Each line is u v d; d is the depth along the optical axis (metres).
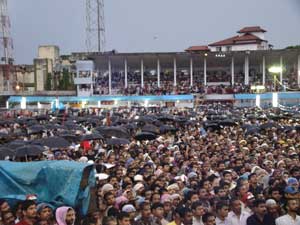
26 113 63.38
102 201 13.16
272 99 74.88
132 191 14.85
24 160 22.62
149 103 78.38
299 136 31.80
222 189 14.91
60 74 102.50
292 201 11.85
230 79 89.25
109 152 23.80
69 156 23.95
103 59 85.50
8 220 11.13
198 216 12.33
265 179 17.34
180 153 23.98
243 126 37.91
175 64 86.75
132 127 37.50
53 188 13.02
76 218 12.34
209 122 40.81
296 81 85.81
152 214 12.72
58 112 60.44
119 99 78.44
